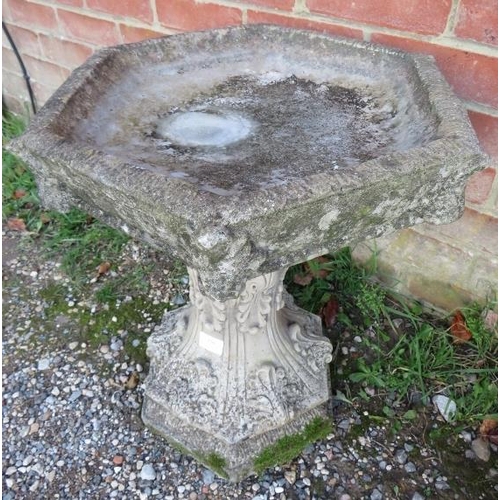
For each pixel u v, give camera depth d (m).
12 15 2.38
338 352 1.77
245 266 0.84
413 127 1.13
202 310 1.46
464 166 0.94
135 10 1.94
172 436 1.51
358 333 1.82
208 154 1.12
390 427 1.57
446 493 1.42
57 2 2.16
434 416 1.59
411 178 0.90
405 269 1.84
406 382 1.65
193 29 1.83
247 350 1.48
